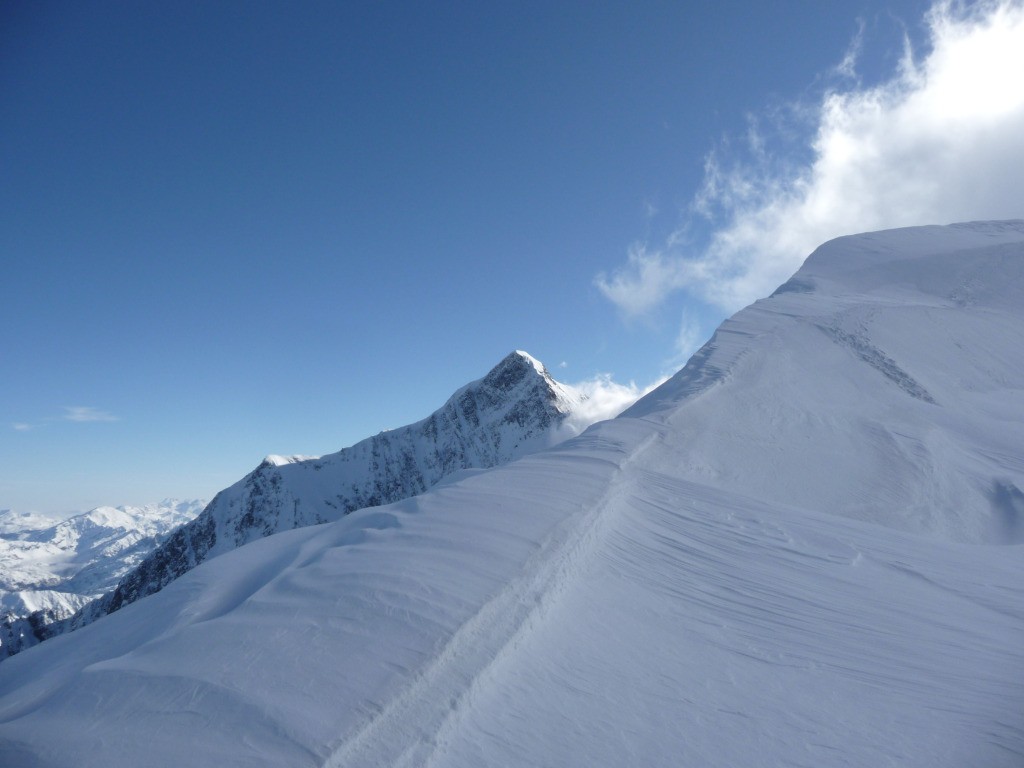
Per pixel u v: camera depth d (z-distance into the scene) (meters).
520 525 10.24
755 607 9.03
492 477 13.50
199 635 6.96
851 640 8.27
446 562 8.65
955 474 20.61
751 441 20.48
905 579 10.34
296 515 151.38
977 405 29.23
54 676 10.47
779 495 16.98
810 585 9.82
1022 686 7.31
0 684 12.66
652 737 6.04
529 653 7.09
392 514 11.74
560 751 5.67
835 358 31.77
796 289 51.41
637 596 9.02
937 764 5.96
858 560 10.88
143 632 11.27
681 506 12.73
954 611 9.28
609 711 6.35
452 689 6.05
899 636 8.44
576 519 10.73
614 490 12.80
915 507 17.91
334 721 5.29
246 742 5.04
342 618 7.06
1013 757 6.05
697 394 23.94
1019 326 40.56
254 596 8.09
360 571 8.38
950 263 52.31
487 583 8.05
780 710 6.69
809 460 19.97
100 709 5.68
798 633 8.39
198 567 14.38
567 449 17.22
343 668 6.07
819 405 25.36
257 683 5.83
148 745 5.07
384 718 5.45
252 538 145.75
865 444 22.09
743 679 7.23
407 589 7.74
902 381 30.41
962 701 7.01
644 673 7.14
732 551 10.86
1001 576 10.74
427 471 167.75
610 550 10.30
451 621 7.02
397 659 6.27
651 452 17.31
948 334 37.66
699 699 6.77
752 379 26.86
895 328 36.72
